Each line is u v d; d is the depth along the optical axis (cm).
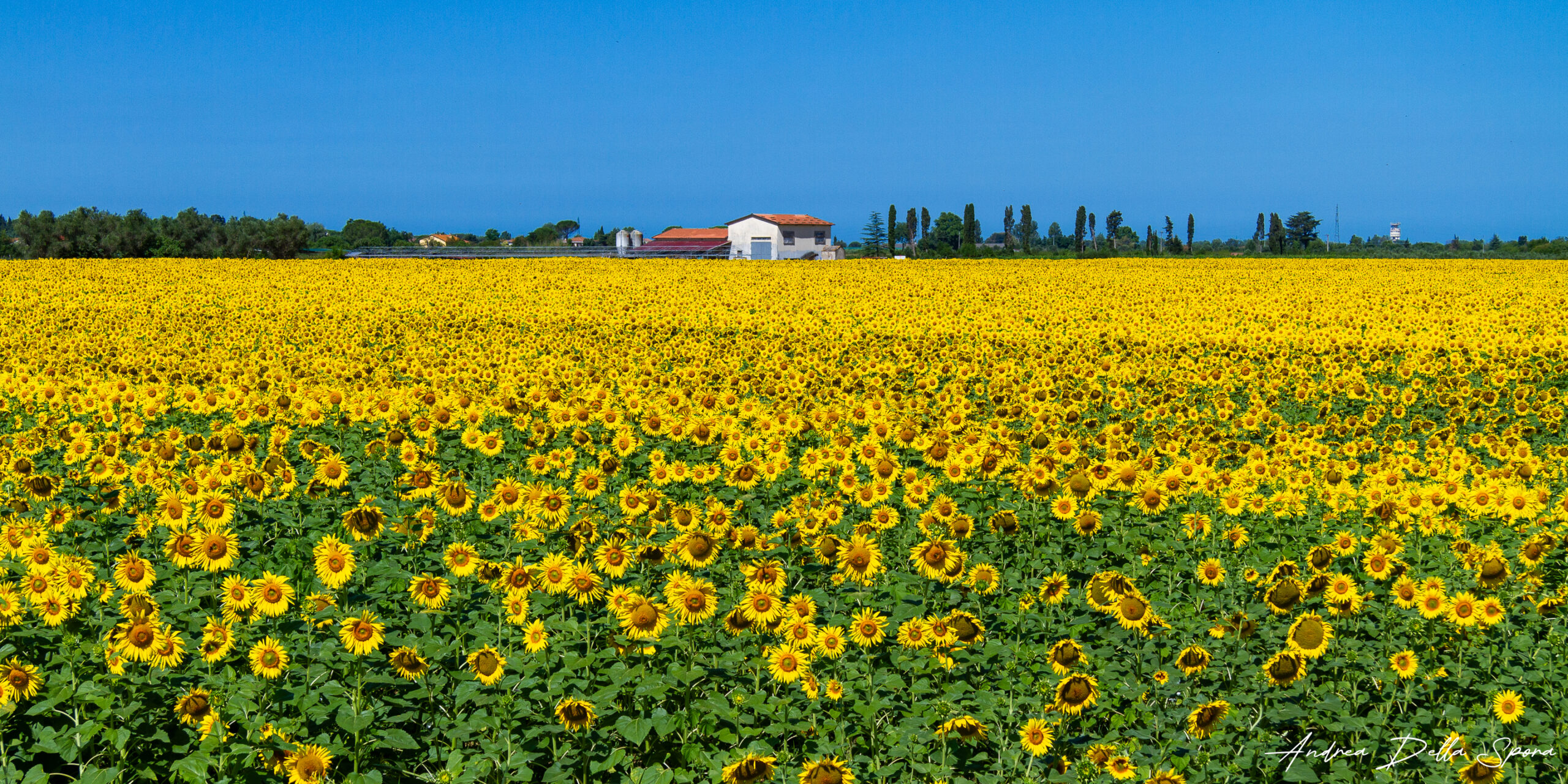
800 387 2062
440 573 915
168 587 845
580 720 642
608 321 3656
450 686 720
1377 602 862
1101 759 639
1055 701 682
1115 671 751
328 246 15038
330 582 752
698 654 741
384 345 3183
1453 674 752
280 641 729
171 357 2512
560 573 751
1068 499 1062
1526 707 713
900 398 1927
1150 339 3130
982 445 1199
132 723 636
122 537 995
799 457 1474
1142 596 820
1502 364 2528
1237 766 635
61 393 1703
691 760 661
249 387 1862
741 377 2178
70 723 643
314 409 1523
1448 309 3984
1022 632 829
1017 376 2431
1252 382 2252
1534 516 1061
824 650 714
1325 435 1803
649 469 1341
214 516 900
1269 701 724
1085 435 1717
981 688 720
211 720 611
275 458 1081
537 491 960
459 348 2967
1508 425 1859
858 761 650
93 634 725
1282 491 1155
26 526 757
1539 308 3884
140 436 1535
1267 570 976
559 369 2289
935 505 1009
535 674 711
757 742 652
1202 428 1672
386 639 721
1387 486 1169
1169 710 705
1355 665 755
